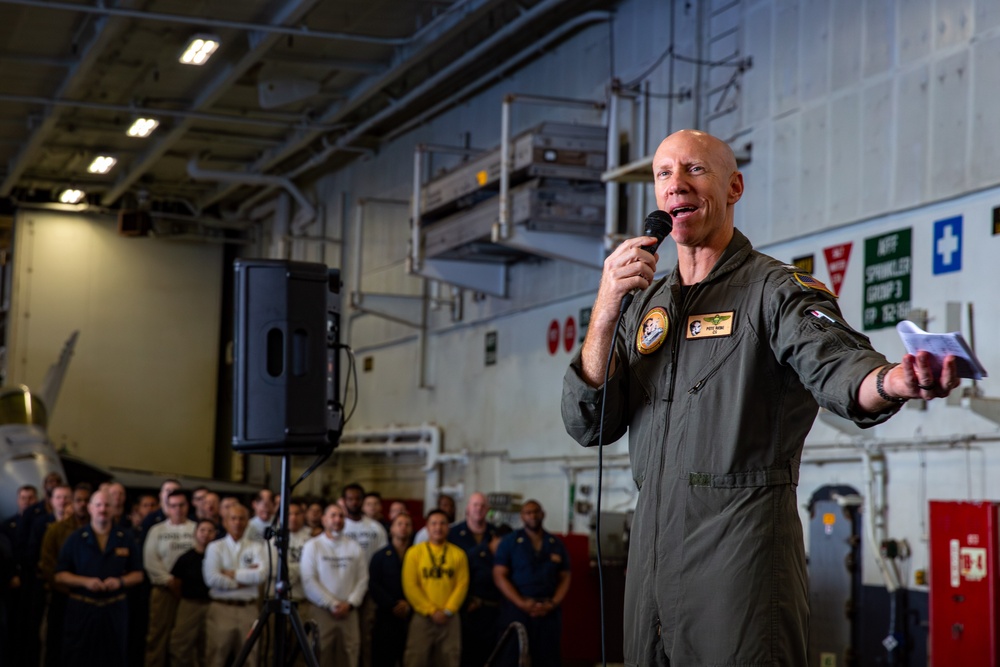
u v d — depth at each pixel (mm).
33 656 9898
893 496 7973
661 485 2223
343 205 18641
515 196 11109
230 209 22359
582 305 12156
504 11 12594
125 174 19375
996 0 7301
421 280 16047
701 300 2256
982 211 7367
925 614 7453
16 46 13742
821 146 8773
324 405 5023
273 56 13977
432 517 9148
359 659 9469
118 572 8828
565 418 2391
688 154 2289
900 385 1777
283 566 4965
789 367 2139
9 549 9930
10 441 14688
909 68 7977
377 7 12469
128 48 14141
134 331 21516
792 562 2109
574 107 12250
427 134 15867
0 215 21547
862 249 8375
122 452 21125
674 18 10664
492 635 9539
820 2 8844
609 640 10125
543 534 9031
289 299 4984
